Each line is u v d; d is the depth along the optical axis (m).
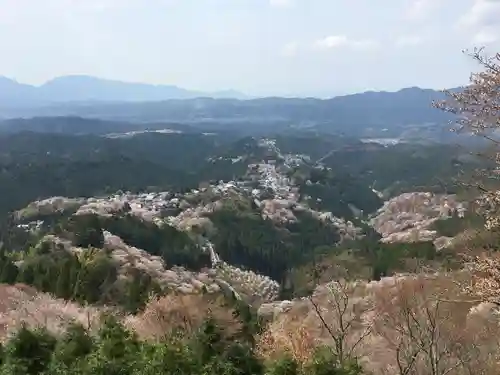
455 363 12.83
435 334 12.88
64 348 11.34
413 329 14.03
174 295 22.92
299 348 14.58
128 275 43.72
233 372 10.45
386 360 14.70
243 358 10.95
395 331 15.60
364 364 14.18
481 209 10.36
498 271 10.09
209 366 10.33
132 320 19.03
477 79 9.86
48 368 10.91
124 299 35.59
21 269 43.75
